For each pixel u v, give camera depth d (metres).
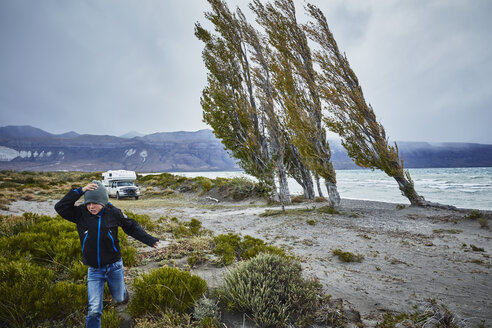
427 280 5.48
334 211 14.73
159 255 6.21
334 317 3.68
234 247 7.08
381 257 7.24
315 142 16.34
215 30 20.55
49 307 3.27
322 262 6.77
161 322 3.18
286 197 21.50
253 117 20.73
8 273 3.75
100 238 2.79
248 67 20.58
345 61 17.17
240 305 3.65
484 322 3.60
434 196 26.16
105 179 30.09
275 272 4.17
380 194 32.00
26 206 17.03
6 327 3.02
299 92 17.36
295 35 17.89
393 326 3.41
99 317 2.68
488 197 24.38
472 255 7.34
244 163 19.92
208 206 22.09
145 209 19.30
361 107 16.66
